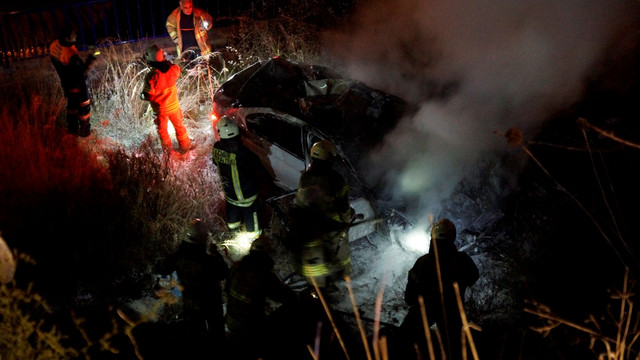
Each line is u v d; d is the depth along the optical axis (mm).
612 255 5109
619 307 4641
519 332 4555
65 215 5430
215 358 4320
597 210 5457
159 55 6668
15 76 8195
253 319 4109
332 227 4750
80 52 9258
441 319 4086
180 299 4945
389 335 4359
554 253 5289
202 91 8844
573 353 4312
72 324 4613
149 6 10617
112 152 6484
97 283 5109
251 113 6297
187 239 4121
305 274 4840
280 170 6246
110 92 8422
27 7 9992
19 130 6340
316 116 6008
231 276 4086
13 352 3736
